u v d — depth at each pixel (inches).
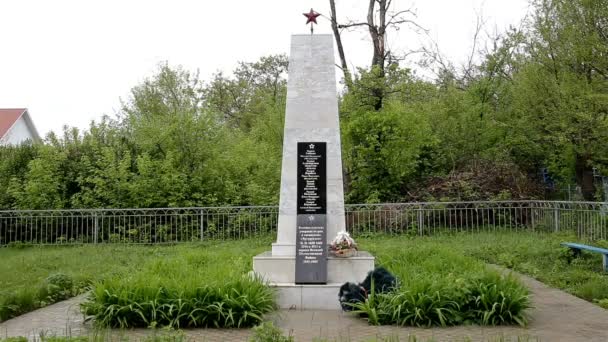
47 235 664.4
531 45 680.4
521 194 689.6
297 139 358.6
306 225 332.5
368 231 636.7
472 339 240.8
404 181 768.3
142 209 645.3
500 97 852.0
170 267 363.6
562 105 618.8
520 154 802.2
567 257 446.6
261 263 331.3
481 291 274.4
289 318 285.3
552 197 764.0
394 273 324.2
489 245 511.5
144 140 728.3
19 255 547.5
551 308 307.9
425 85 796.0
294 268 329.7
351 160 738.2
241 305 268.7
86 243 646.5
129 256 526.0
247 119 1535.4
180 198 684.1
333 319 282.4
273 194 727.1
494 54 907.4
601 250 394.9
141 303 268.1
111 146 730.2
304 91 364.2
